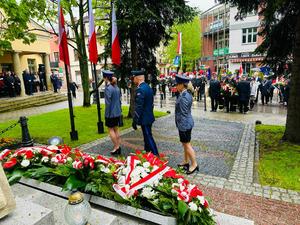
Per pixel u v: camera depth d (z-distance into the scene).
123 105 16.17
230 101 12.99
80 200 2.12
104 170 3.26
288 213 3.61
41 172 3.49
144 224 2.72
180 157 6.02
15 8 7.89
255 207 3.77
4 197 2.15
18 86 17.97
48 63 22.09
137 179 2.95
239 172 5.06
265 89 15.20
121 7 9.06
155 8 9.34
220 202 3.92
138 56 10.94
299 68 6.58
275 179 4.69
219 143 7.22
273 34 7.31
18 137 8.10
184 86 4.82
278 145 6.74
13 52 18.02
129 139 7.77
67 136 8.17
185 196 2.69
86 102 15.20
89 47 7.88
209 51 41.38
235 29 29.75
